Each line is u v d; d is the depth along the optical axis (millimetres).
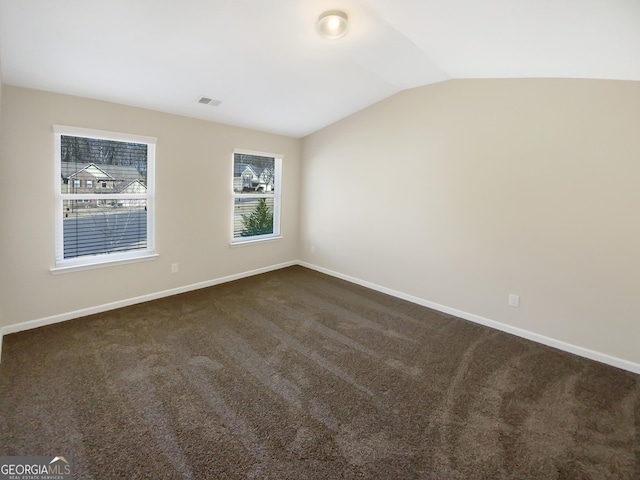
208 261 4238
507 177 3074
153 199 3621
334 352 2709
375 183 4191
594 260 2674
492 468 1615
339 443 1734
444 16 2070
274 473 1536
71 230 3133
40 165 2850
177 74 2848
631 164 2467
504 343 2955
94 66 2576
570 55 2240
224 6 2053
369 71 3123
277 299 3887
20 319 2871
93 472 1503
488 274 3275
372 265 4340
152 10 2025
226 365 2451
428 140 3609
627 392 2271
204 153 3998
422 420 1937
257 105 3703
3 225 2705
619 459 1697
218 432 1779
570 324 2820
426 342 2936
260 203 4883
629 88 2441
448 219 3527
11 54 2307
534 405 2107
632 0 1470
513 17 1908
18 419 1813
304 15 2188
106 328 2986
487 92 3133
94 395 2045
